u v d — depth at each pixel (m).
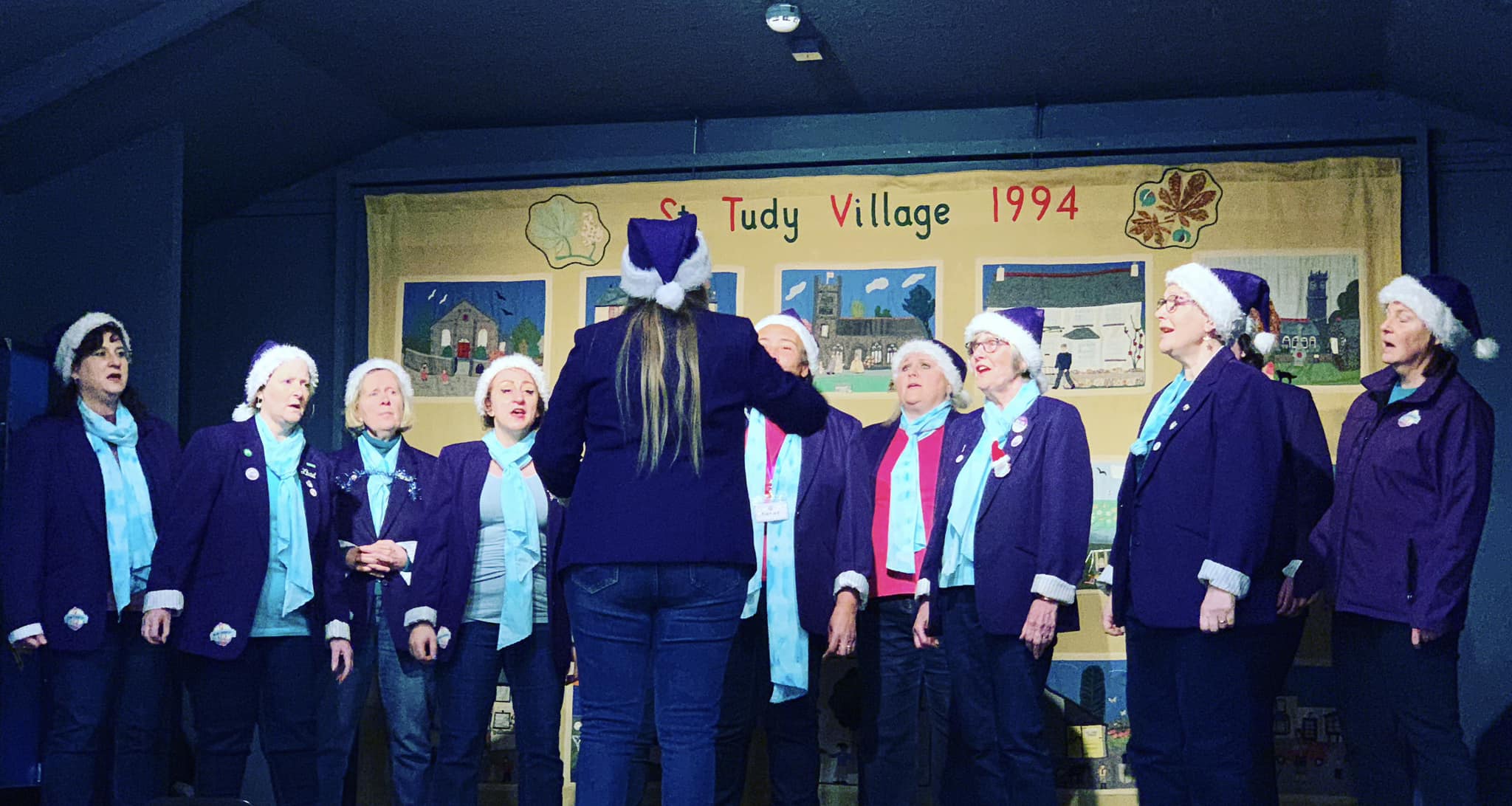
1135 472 4.02
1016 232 5.72
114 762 4.73
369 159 6.28
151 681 4.78
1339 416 5.43
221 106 5.46
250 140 5.80
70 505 4.60
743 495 3.13
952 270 5.73
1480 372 5.47
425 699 4.77
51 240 5.41
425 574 4.67
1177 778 3.92
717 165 5.97
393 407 5.02
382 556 4.79
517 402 4.82
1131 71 5.55
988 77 5.63
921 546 4.75
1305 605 4.38
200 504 4.52
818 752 4.51
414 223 6.10
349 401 5.10
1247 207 5.59
